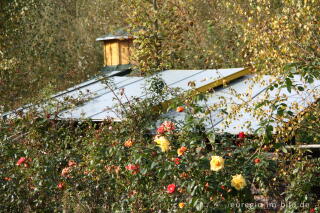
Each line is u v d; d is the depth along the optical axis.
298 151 8.20
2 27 24.56
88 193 8.41
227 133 8.14
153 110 10.47
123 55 21.62
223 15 20.53
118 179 8.14
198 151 6.87
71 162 8.46
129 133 9.82
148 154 6.93
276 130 7.82
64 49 27.30
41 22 27.30
